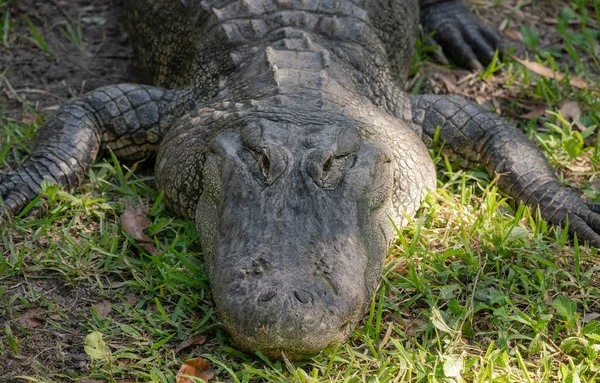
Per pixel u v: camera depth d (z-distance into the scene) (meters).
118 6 7.24
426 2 7.21
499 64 6.84
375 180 4.46
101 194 5.30
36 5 7.07
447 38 6.99
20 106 6.11
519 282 4.66
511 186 5.40
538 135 6.01
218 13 5.71
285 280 3.85
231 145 4.53
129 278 4.66
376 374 4.04
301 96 4.90
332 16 5.72
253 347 3.84
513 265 4.73
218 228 4.31
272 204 4.18
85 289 4.55
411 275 4.55
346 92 5.20
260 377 4.00
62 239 4.86
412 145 5.13
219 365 4.06
